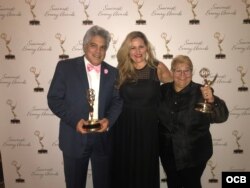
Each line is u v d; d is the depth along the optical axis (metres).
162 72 2.09
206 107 1.85
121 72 2.03
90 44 1.81
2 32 2.34
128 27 2.31
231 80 2.40
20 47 2.36
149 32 2.32
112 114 1.98
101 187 2.20
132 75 2.01
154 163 2.10
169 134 1.98
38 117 2.50
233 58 2.37
